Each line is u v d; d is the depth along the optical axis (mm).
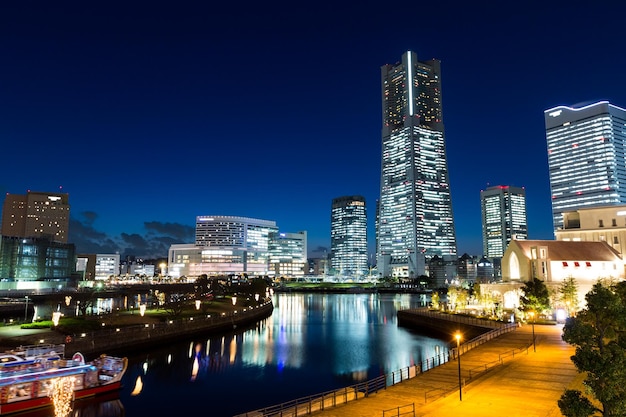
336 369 74438
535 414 34781
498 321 102062
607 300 26359
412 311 138000
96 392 54000
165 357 83188
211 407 53781
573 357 25078
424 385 45938
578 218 165750
